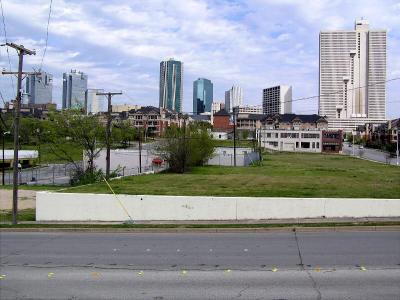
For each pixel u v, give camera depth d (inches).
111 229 754.2
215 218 837.2
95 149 2160.4
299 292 373.1
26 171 2910.9
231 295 366.3
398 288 383.6
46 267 473.4
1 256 535.5
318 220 797.2
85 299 358.3
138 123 5748.0
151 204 850.1
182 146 2021.4
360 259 500.1
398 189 1104.8
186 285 397.4
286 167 2388.0
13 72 887.7
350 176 1710.1
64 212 875.4
